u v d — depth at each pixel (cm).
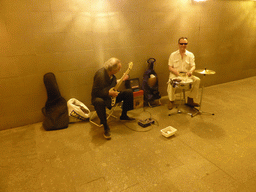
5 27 244
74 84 308
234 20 431
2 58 253
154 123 289
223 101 367
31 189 175
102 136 258
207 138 249
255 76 520
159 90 391
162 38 357
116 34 314
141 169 197
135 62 347
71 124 292
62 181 184
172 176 187
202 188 172
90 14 285
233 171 191
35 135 263
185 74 315
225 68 467
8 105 274
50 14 262
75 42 288
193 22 379
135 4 313
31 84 279
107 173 193
